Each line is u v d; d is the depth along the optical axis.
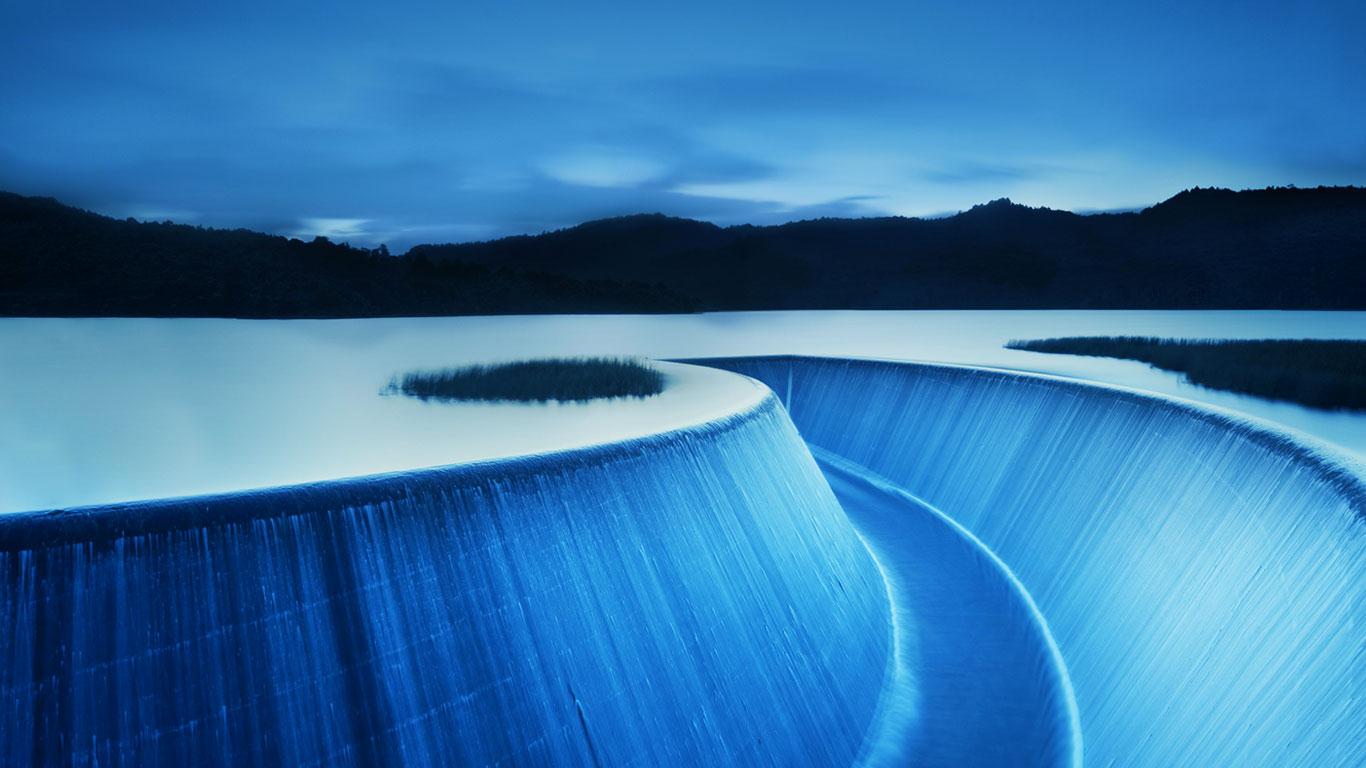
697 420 18.73
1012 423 29.91
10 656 8.22
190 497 9.57
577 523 13.06
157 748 8.67
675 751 12.81
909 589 24.73
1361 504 11.55
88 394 22.92
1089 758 15.92
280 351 39.09
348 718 9.78
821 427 44.91
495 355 43.22
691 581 14.88
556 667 11.76
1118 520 20.47
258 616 9.51
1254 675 12.19
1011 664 20.12
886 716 18.12
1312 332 100.00
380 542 10.61
